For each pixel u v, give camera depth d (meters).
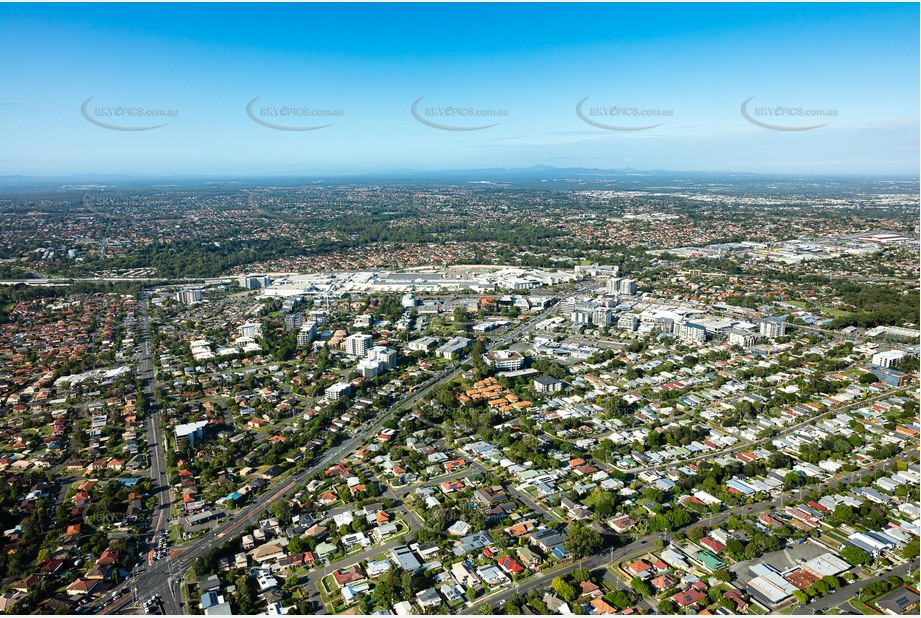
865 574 164.25
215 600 160.00
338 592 163.50
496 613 154.88
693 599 154.50
